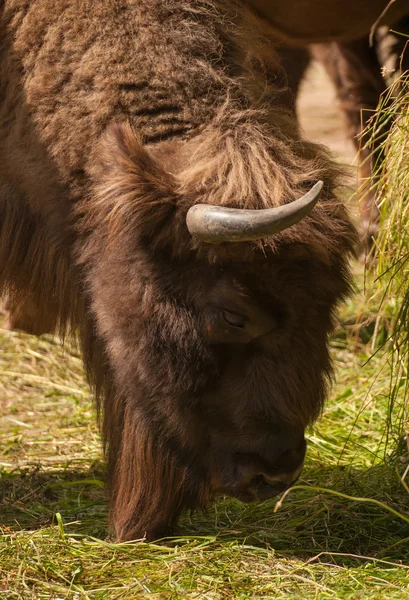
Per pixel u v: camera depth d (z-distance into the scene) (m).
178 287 14.66
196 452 15.23
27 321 19.27
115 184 14.73
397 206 16.33
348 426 20.61
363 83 27.23
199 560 14.43
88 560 14.52
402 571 14.13
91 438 20.86
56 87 16.12
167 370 14.86
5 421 21.94
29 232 17.58
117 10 15.91
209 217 13.45
